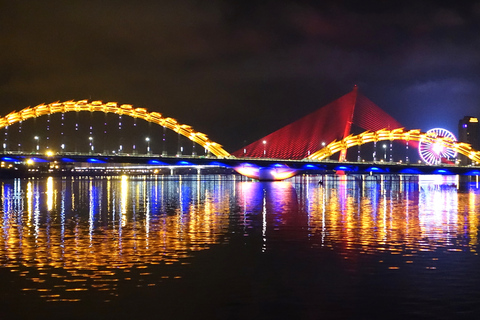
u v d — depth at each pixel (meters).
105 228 61.56
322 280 37.16
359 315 30.48
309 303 32.44
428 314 30.50
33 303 32.34
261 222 67.06
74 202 101.69
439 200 106.69
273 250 47.34
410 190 152.12
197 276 38.25
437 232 57.34
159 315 30.59
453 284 35.88
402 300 32.75
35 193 133.75
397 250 46.94
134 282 36.59
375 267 40.59
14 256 44.38
